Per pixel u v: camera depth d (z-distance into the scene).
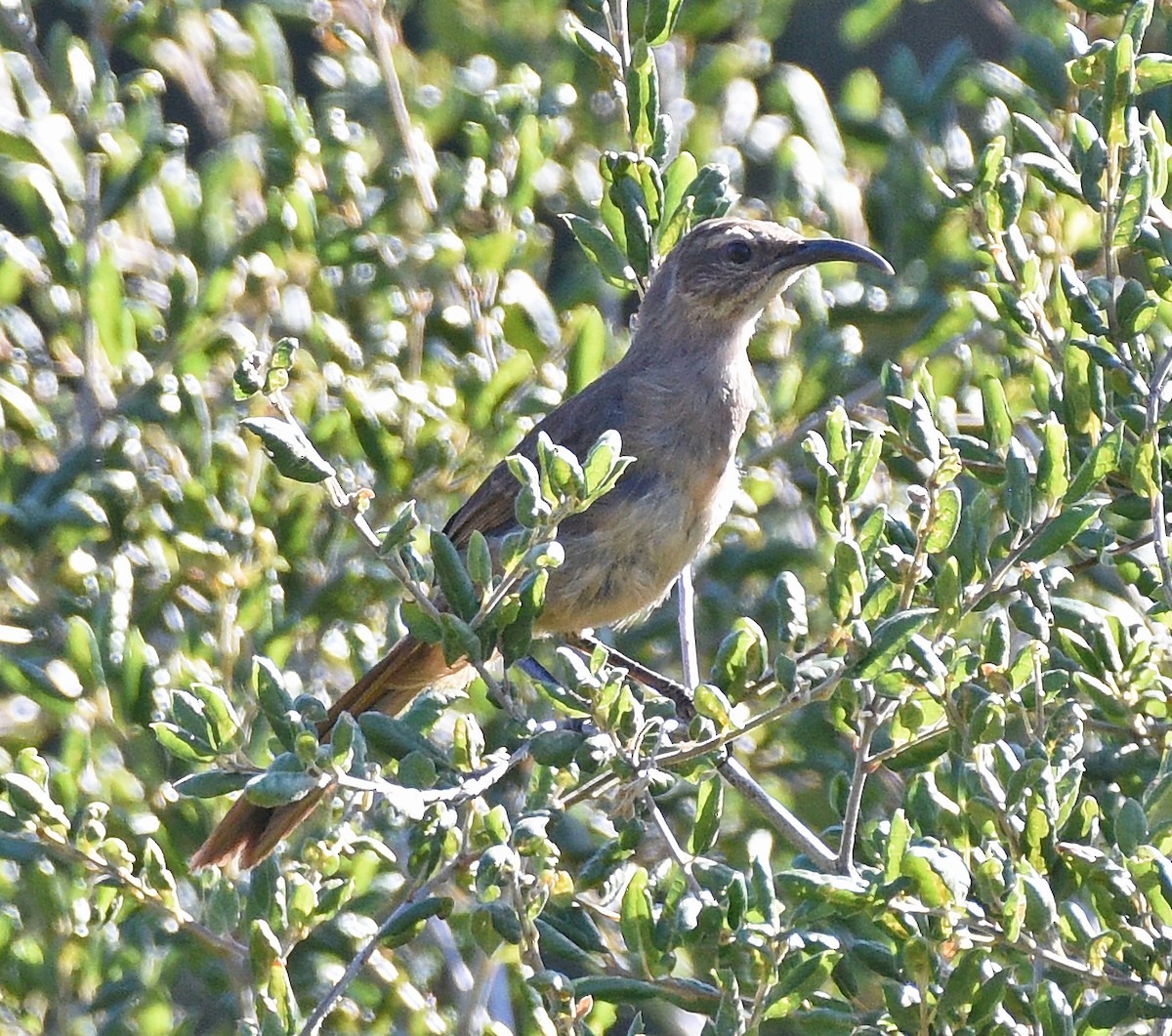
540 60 14.45
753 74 14.39
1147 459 8.26
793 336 12.87
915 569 7.74
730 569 12.12
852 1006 8.39
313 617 11.45
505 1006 10.30
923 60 17.75
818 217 13.09
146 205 13.34
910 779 8.88
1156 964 7.33
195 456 11.70
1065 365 8.84
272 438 7.30
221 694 7.78
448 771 8.23
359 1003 10.92
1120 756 8.73
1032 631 7.84
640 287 10.45
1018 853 7.54
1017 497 8.15
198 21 13.98
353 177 12.72
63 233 12.38
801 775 11.61
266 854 9.48
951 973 7.37
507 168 12.70
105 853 8.41
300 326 12.38
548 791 9.15
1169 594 8.24
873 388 12.27
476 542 7.93
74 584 11.68
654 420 10.29
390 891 10.73
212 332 12.08
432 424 11.63
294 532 11.73
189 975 12.01
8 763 11.19
